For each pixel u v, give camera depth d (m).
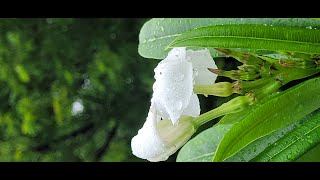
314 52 0.38
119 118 1.68
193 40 0.38
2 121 1.67
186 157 0.54
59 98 1.67
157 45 0.53
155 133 0.37
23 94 1.67
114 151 1.64
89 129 1.70
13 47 1.68
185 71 0.37
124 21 1.66
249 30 0.38
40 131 1.67
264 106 0.38
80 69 1.70
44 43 1.68
